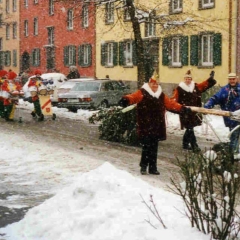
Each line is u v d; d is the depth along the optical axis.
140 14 23.92
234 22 29.66
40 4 53.97
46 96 21.70
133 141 14.73
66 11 47.75
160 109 10.52
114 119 15.18
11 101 21.45
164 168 11.30
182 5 32.81
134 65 38.09
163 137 10.61
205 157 5.55
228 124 11.79
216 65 30.97
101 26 42.03
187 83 13.60
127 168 11.27
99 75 42.84
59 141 15.25
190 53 32.88
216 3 30.80
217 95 12.04
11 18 61.19
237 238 5.18
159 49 35.62
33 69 56.25
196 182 5.45
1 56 64.38
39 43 54.56
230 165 5.38
